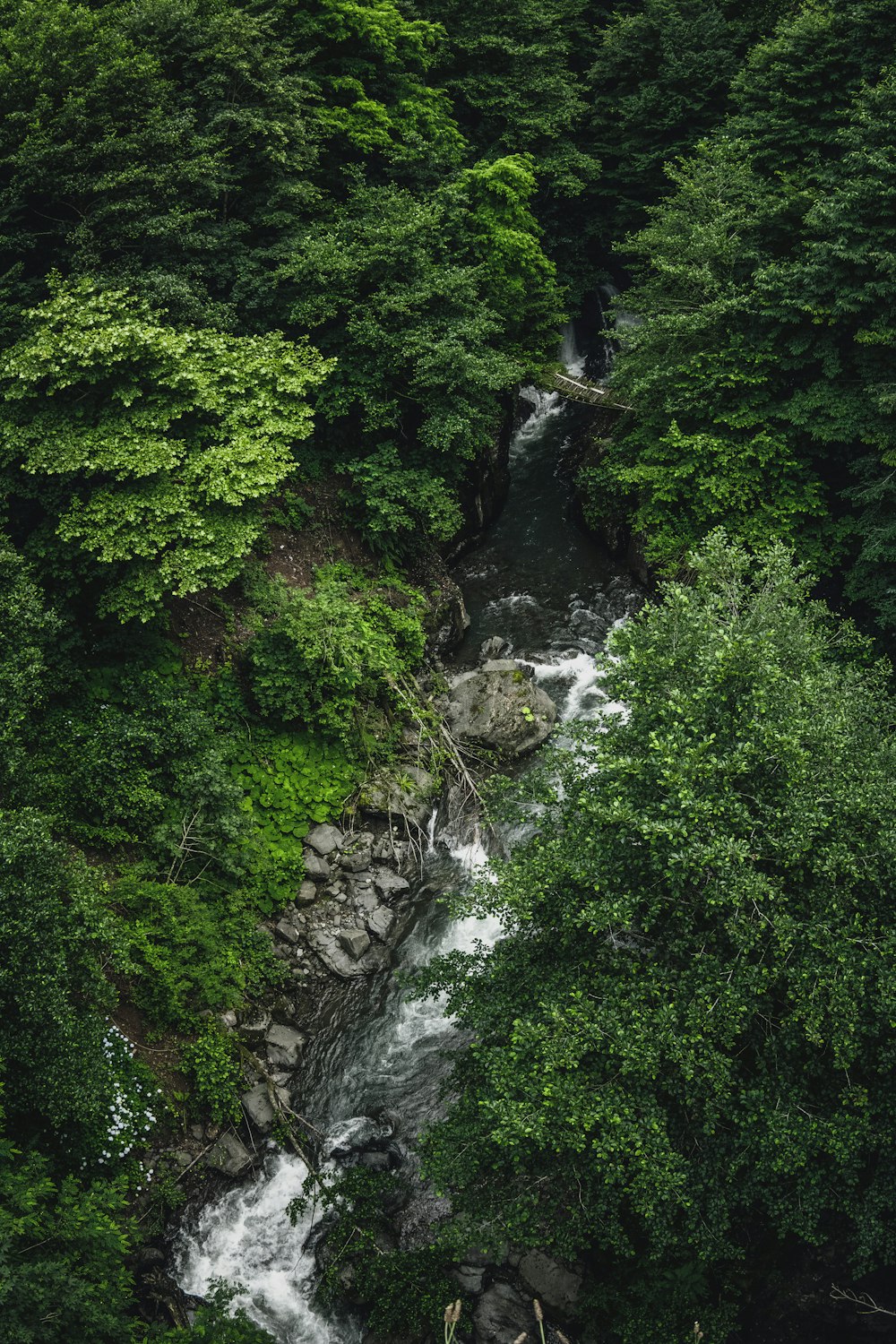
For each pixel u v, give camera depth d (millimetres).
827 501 21250
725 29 28812
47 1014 11383
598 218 32531
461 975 12648
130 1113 13461
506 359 24047
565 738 21500
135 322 16594
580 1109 9977
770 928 10305
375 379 22016
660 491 22109
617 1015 10352
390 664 20984
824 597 21141
